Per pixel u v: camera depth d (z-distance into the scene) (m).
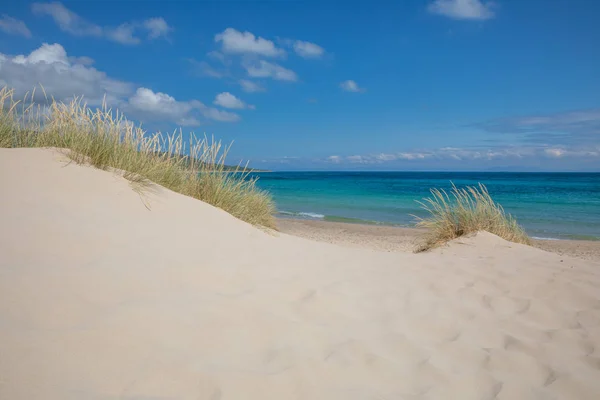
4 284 2.18
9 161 4.09
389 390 1.99
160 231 3.74
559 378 2.24
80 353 1.83
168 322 2.25
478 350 2.51
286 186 46.16
